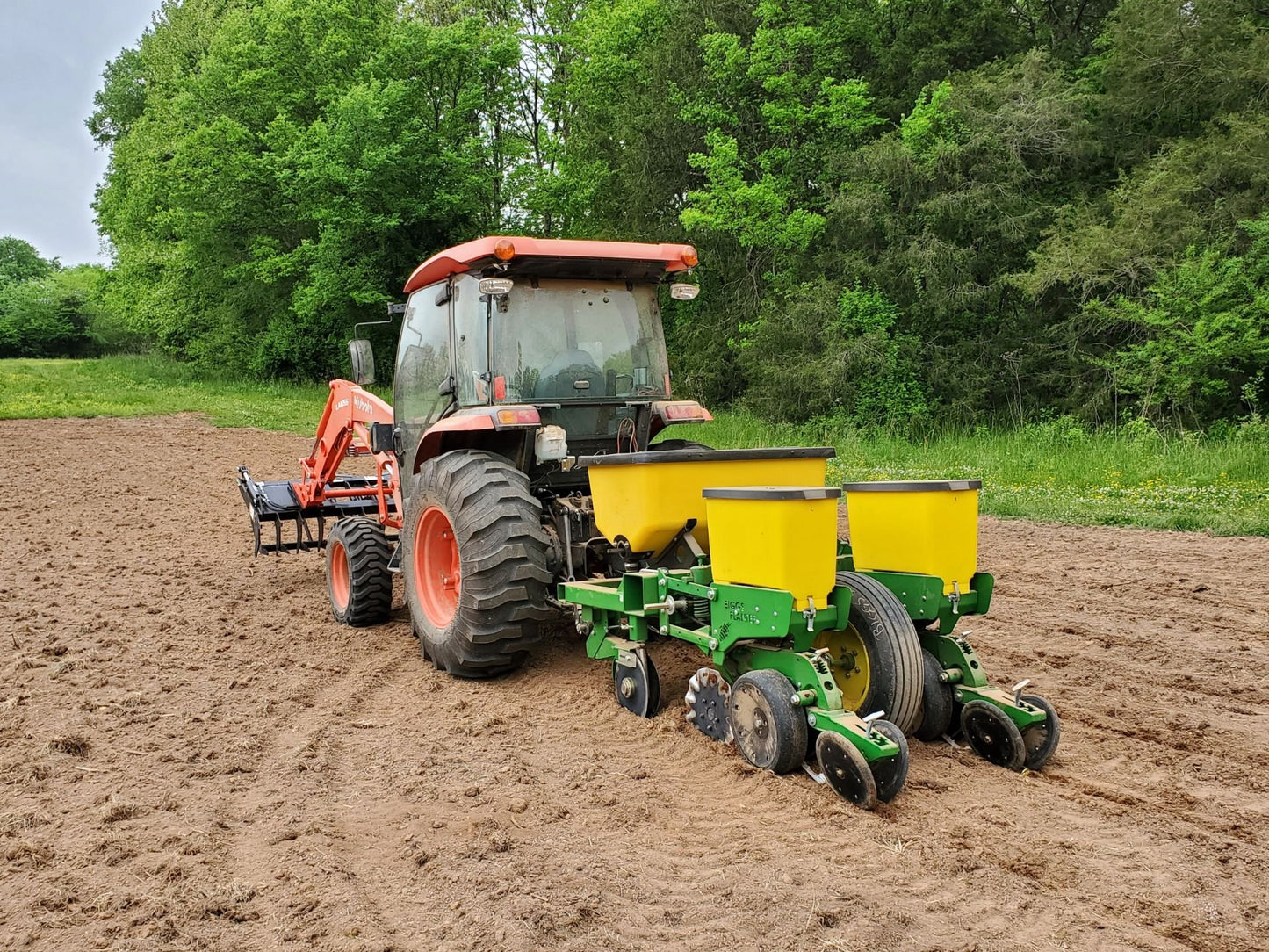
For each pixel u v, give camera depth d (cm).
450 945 286
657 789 402
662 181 2492
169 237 3206
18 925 300
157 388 2989
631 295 606
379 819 379
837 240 2044
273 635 680
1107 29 2042
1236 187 1706
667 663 568
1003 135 1870
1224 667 576
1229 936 290
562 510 552
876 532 454
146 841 358
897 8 2283
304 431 2161
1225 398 1620
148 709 519
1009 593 781
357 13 2931
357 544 688
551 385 575
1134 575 834
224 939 292
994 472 1423
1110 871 330
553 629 662
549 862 339
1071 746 449
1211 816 375
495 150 2891
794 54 2200
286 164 2766
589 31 2797
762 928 293
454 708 518
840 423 1920
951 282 1872
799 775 404
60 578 877
